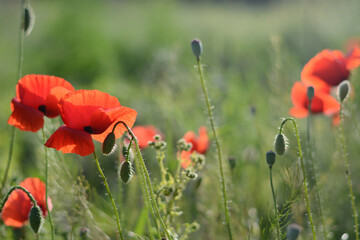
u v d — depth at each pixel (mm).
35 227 1128
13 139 1307
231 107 1898
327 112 1443
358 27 2309
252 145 1612
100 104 1133
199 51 1244
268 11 4660
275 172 1390
